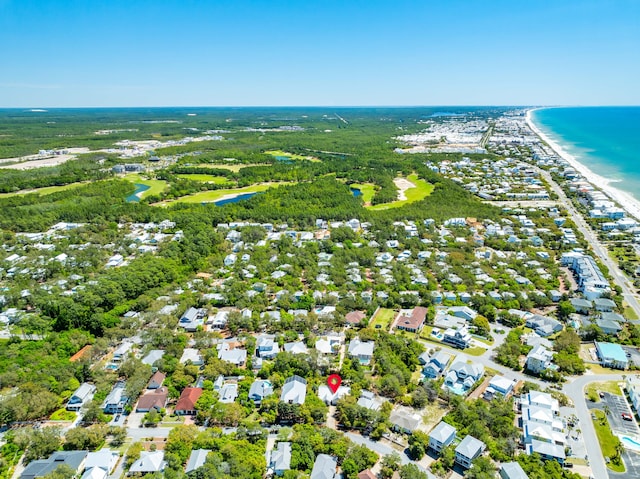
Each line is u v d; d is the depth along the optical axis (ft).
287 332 624.59
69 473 382.63
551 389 512.63
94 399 488.85
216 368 536.83
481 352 593.01
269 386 506.89
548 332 628.69
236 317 647.97
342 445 416.26
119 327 638.53
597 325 630.33
